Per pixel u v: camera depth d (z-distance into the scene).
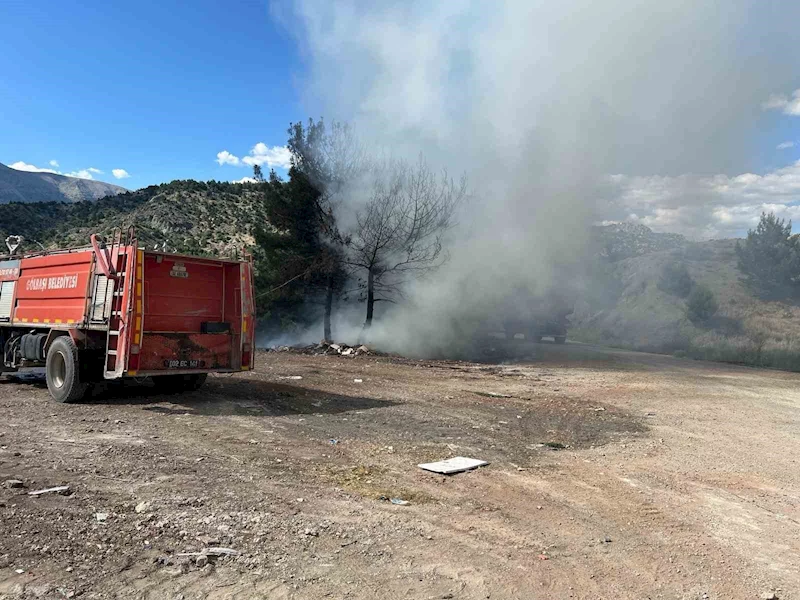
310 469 6.33
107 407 9.26
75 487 5.21
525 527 5.03
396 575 3.95
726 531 5.21
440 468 6.62
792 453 8.52
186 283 9.85
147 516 4.64
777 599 3.96
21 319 11.35
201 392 10.83
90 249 9.82
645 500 5.96
